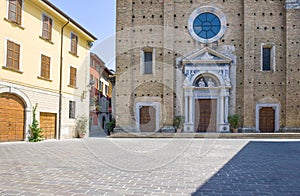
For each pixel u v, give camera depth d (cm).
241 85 2638
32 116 1988
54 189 572
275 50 2639
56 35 2270
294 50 2592
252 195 546
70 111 2378
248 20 2627
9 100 1825
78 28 2488
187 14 2741
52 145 1603
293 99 2567
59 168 811
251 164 915
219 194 551
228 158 1058
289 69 2583
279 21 2659
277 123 2602
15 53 1847
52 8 2136
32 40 2000
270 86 2627
